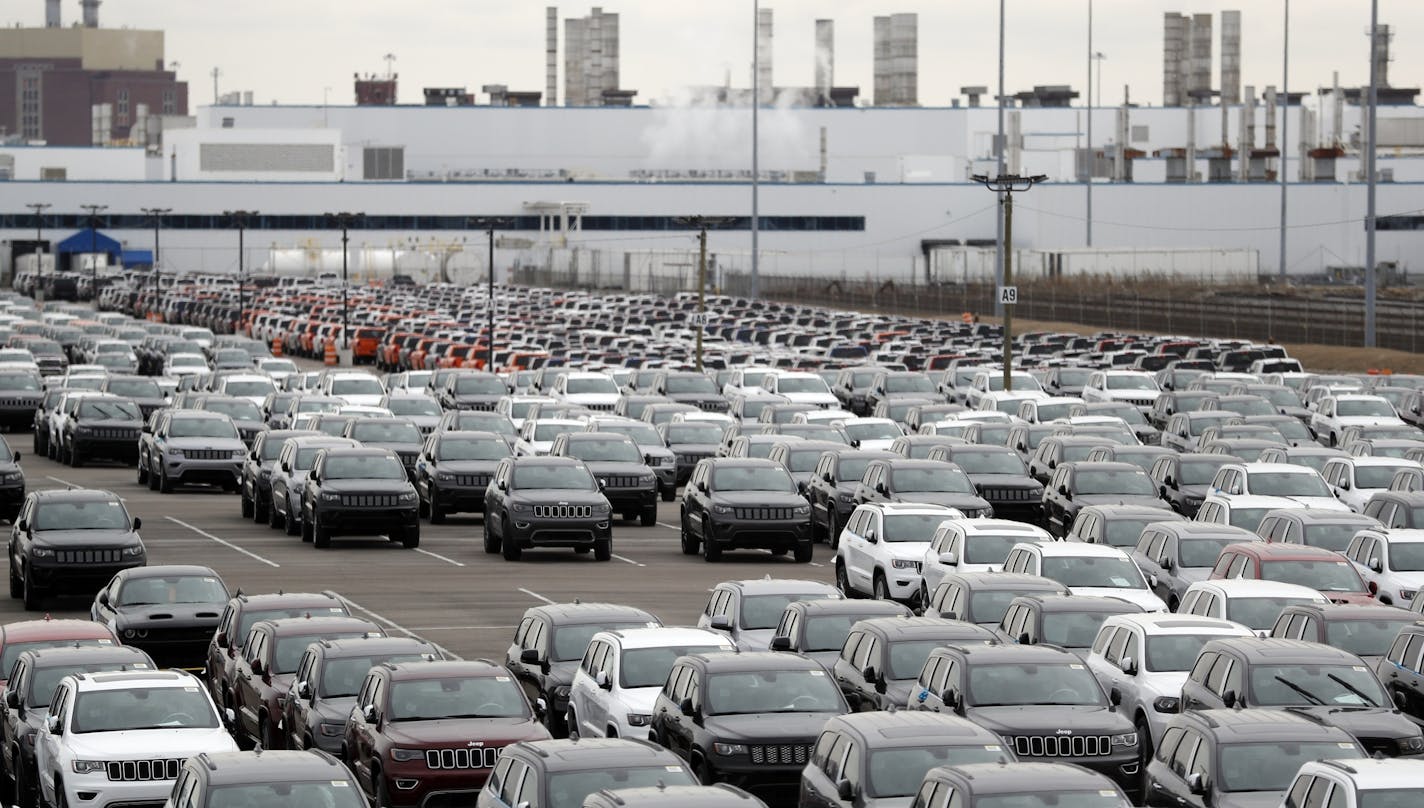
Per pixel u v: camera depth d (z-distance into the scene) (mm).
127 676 65812
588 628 74750
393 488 130625
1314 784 47688
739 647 74000
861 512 106688
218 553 128750
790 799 59594
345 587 114250
